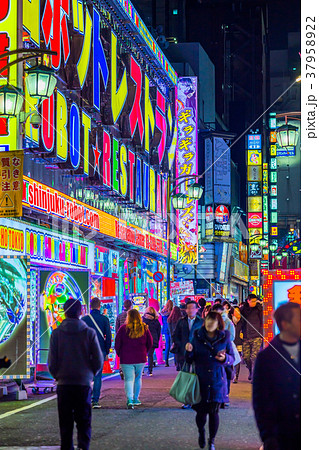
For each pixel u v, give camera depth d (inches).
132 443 394.9
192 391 369.4
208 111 2977.4
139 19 1370.6
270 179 3489.2
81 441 333.4
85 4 1049.5
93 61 1081.4
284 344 218.1
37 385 655.1
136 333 544.1
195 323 550.0
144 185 1438.2
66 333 335.0
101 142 1130.0
